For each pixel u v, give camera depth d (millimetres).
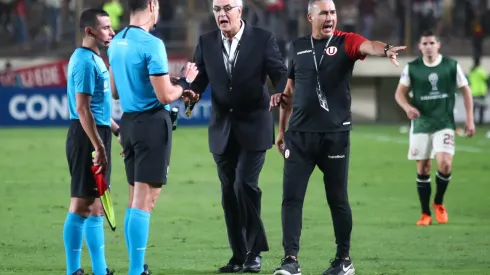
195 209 46156
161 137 25969
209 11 113250
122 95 26219
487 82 114438
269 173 63125
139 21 26172
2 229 39750
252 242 29781
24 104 108500
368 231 39500
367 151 78250
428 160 41531
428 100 41312
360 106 122062
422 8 117625
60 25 115375
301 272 29641
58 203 48281
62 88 109688
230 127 29484
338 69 26906
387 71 117375
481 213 45250
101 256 27422
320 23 26922
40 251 34156
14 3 115312
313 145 27125
